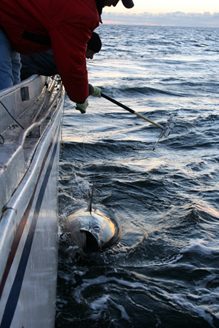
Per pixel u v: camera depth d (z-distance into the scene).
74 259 3.68
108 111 11.02
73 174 5.93
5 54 2.36
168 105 12.41
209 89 16.14
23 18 2.11
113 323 2.89
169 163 6.61
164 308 3.08
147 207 4.92
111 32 98.56
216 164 6.60
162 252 3.92
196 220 4.57
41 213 2.27
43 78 3.96
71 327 2.83
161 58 30.62
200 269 3.64
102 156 6.95
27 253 1.64
